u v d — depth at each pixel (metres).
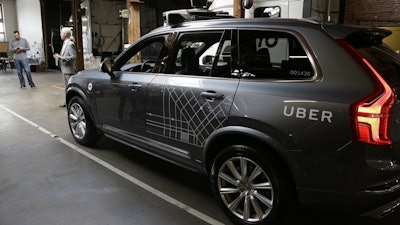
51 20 18.27
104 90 4.01
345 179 2.12
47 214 2.86
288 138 2.29
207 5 8.31
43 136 5.21
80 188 3.37
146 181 3.56
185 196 3.24
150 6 11.54
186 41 3.19
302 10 6.86
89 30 12.75
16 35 10.52
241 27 2.74
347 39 2.27
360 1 10.10
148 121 3.41
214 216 2.88
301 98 2.26
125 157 4.27
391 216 2.84
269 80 2.48
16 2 19.73
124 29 13.21
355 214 2.23
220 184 2.79
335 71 2.20
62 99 8.70
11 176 3.65
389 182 2.09
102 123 4.16
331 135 2.12
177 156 3.16
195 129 2.90
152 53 4.70
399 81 2.21
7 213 2.88
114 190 3.33
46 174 3.71
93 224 2.71
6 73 15.98
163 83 3.21
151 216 2.85
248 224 2.63
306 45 2.35
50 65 18.44
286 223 2.74
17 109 7.38
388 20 9.78
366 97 2.03
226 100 2.63
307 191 2.29
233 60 2.74
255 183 2.58
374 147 2.02
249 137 2.56
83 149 4.57
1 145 4.74
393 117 2.06
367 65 2.12
